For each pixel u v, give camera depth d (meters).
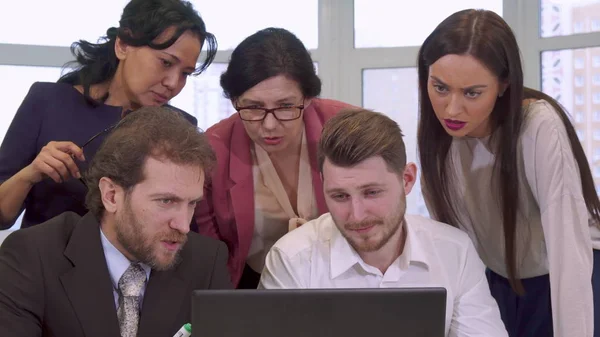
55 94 2.12
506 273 2.12
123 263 1.58
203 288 1.65
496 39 1.78
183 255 1.66
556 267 1.82
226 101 3.65
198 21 2.06
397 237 1.79
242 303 1.17
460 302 1.85
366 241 1.64
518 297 2.16
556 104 1.92
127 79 2.05
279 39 1.93
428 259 1.84
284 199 2.14
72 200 2.07
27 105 2.11
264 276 1.86
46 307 1.53
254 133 1.98
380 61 3.71
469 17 1.82
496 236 2.07
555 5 3.56
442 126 1.99
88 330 1.52
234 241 2.14
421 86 1.97
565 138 1.84
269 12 3.72
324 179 1.63
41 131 2.10
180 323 1.59
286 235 1.90
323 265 1.82
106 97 2.14
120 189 1.49
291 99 1.92
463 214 2.08
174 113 1.54
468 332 1.83
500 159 1.92
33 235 1.59
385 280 1.81
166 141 1.46
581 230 1.82
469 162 2.02
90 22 3.53
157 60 2.01
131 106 2.14
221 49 3.65
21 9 3.47
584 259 1.82
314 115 2.16
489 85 1.79
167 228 1.47
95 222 1.59
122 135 1.50
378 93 3.76
